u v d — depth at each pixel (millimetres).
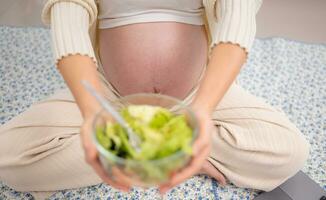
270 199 1066
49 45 1681
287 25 1859
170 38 957
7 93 1429
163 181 615
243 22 824
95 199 1059
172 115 611
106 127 603
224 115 1021
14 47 1662
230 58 780
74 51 803
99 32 1032
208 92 748
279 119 1013
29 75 1520
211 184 1105
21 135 980
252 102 1032
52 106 1010
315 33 1805
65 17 860
